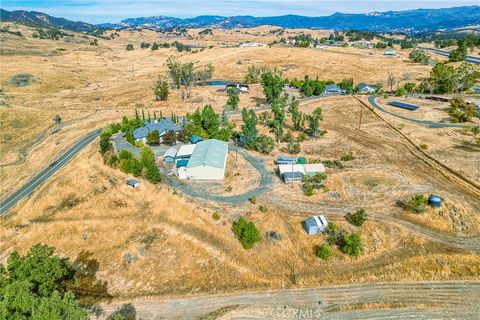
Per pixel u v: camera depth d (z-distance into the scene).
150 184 73.00
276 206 65.56
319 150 90.12
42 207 72.06
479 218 59.84
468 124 102.56
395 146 90.31
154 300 47.97
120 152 84.38
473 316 42.31
